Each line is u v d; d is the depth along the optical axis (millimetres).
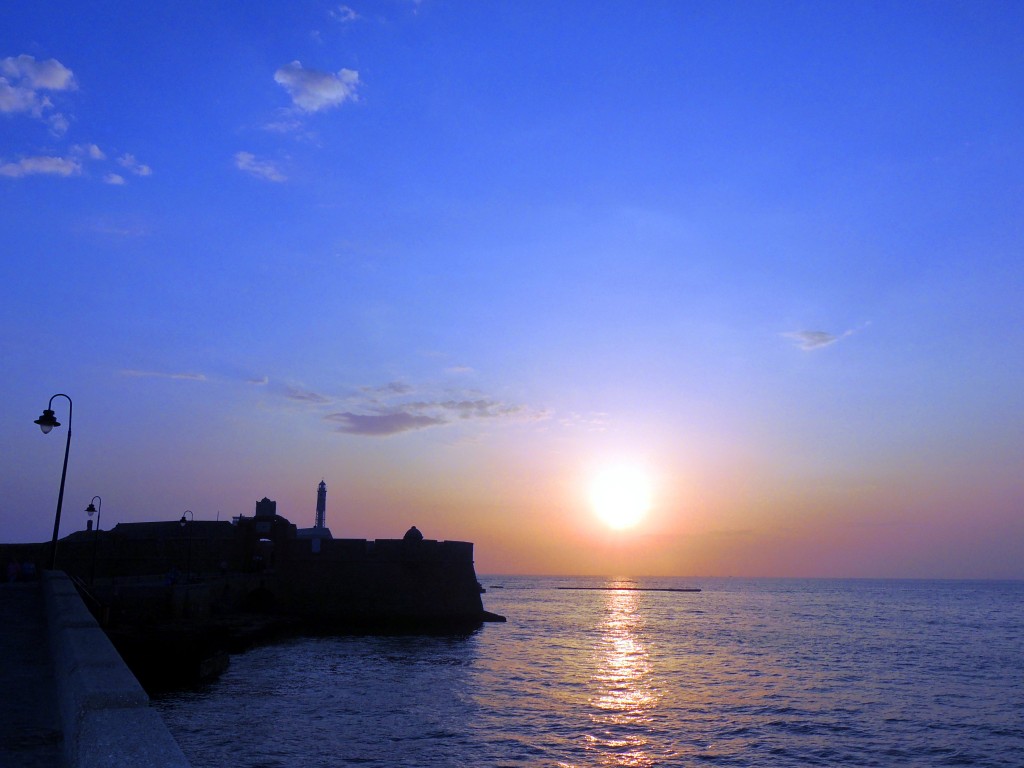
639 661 51750
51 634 13773
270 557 63750
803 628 85438
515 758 24703
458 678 40000
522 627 72812
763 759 26156
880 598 181375
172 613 42406
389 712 30453
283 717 28578
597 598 165250
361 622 62844
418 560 65250
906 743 29031
